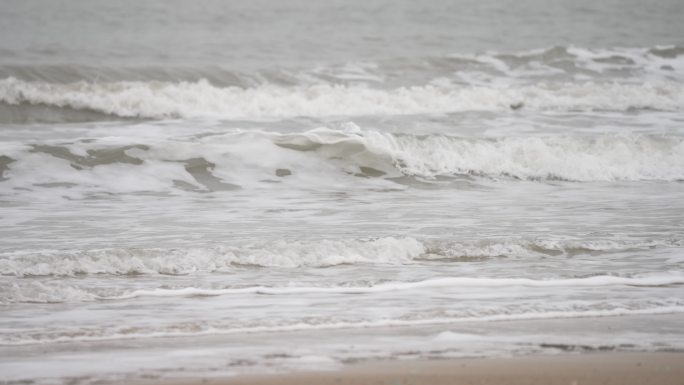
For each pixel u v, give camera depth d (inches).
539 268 1478.8
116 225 1768.0
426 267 1489.9
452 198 2146.9
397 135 2519.7
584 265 1501.0
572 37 5231.3
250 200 2076.8
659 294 1309.1
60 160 2244.1
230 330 1101.1
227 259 1478.8
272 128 2864.2
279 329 1106.7
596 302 1246.9
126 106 3129.9
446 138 2534.5
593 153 2591.0
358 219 1856.5
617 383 859.4
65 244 1581.0
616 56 4232.3
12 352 997.8
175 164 2290.8
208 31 5108.3
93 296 1279.5
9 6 5502.0
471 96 3410.4
